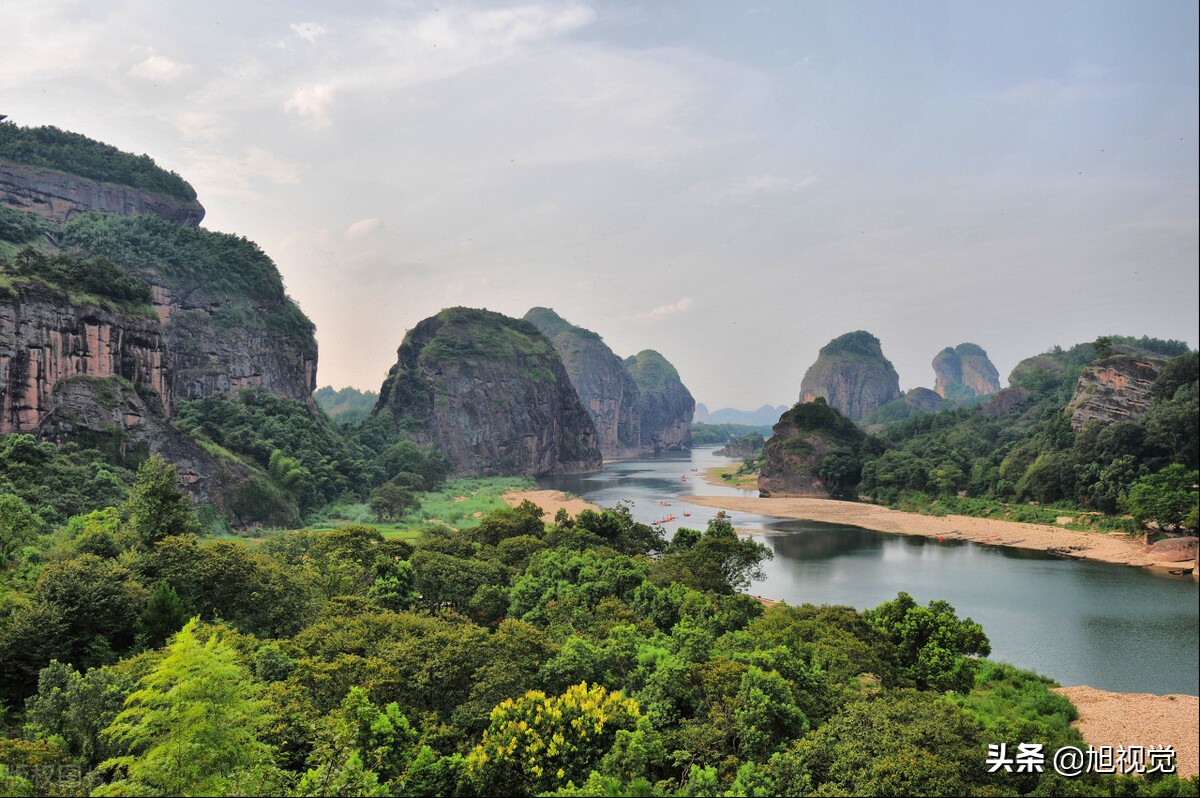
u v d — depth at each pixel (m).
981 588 87.38
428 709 34.03
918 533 132.62
